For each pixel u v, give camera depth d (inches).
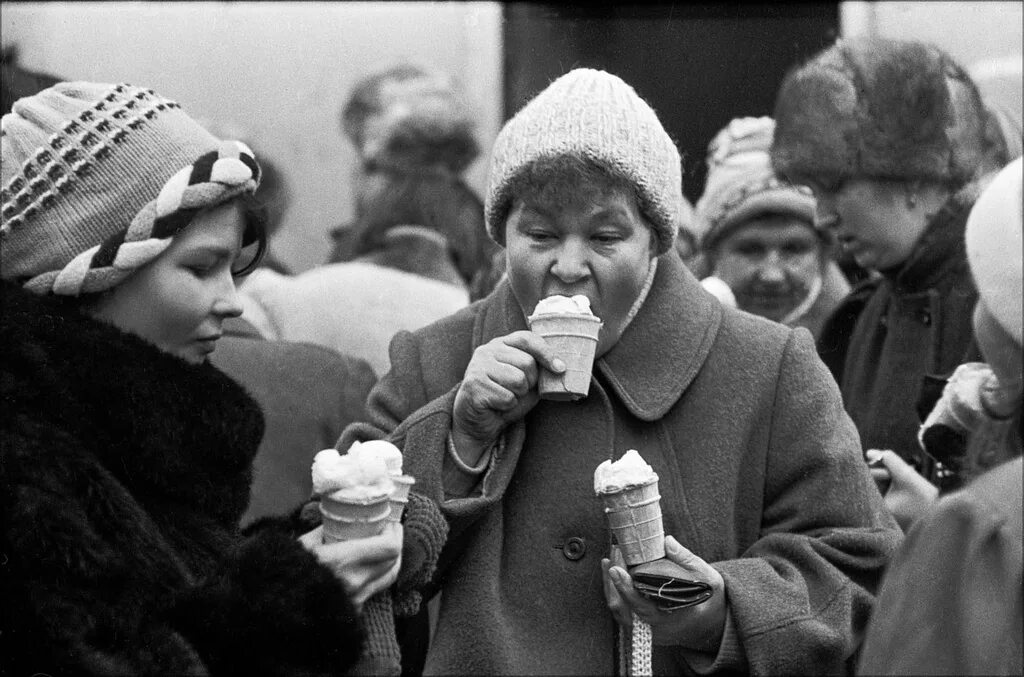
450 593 187.3
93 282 164.7
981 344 150.7
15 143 167.3
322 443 244.5
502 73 377.7
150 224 165.2
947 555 135.9
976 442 149.3
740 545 190.5
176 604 157.2
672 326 194.4
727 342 195.8
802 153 239.5
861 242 240.2
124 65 383.2
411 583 175.5
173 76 387.2
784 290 267.1
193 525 167.2
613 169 181.0
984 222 147.9
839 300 270.8
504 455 188.9
